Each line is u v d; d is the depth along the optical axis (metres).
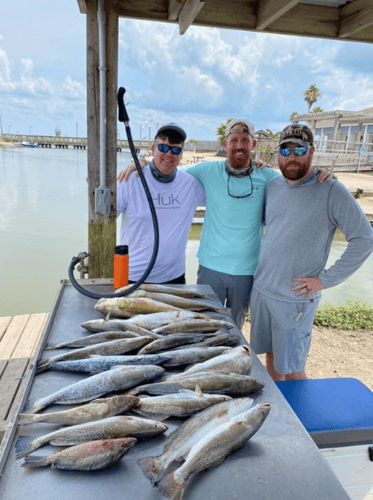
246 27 2.60
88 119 2.44
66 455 1.01
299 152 2.30
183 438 1.10
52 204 15.73
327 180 2.37
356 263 2.32
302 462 1.07
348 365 3.87
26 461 1.00
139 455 1.07
